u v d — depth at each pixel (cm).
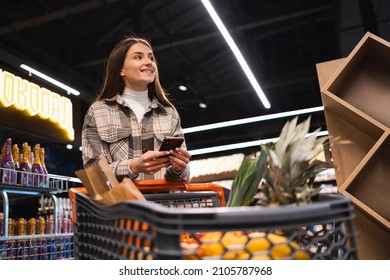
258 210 46
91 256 69
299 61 994
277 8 714
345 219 52
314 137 65
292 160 63
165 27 790
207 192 113
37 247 329
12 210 535
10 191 337
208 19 770
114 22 734
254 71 877
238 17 754
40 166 383
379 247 118
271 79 985
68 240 369
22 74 697
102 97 154
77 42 800
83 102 952
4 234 316
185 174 121
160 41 742
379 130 111
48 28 740
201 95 1059
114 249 58
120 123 143
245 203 83
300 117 1196
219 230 45
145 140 145
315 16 789
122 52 152
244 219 45
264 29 827
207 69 980
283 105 1247
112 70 154
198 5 721
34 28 727
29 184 363
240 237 57
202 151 977
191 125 1343
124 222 54
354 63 122
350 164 127
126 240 53
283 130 68
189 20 775
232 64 962
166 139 106
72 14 654
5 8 619
